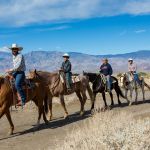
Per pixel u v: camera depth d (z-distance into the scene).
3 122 18.30
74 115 19.64
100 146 8.35
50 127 16.16
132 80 22.58
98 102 25.48
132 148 7.79
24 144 12.94
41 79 16.39
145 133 8.66
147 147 7.73
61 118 18.77
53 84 18.14
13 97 14.77
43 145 12.28
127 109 20.33
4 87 14.47
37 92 16.08
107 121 11.28
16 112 21.42
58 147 10.05
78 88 19.45
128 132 8.73
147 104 22.50
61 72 18.56
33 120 18.58
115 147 8.20
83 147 8.66
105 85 21.19
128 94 30.30
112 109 20.47
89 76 21.06
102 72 21.64
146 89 33.22
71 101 24.89
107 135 9.12
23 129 16.12
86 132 10.60
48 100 18.30
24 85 15.10
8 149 12.36
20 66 14.78
